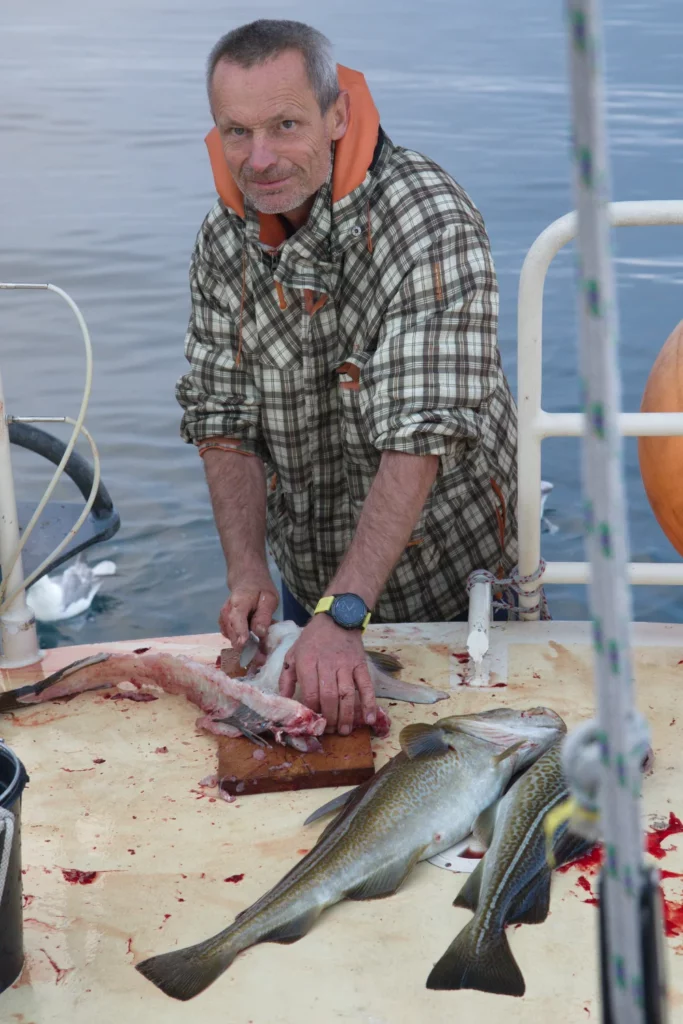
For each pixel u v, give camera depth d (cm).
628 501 507
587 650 235
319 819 186
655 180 988
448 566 260
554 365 636
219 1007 150
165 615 430
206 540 481
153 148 1197
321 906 165
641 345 644
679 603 440
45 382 619
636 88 1437
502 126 1231
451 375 222
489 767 183
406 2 2491
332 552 264
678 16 2138
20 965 155
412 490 223
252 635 236
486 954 154
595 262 56
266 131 211
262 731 202
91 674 221
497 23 2153
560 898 167
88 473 452
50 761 204
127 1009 150
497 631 242
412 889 170
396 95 1415
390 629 246
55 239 871
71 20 2369
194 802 192
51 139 1246
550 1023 146
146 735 211
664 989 69
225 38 217
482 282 225
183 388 262
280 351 241
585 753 68
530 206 934
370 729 208
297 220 230
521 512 238
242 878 173
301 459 252
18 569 238
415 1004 149
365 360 233
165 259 824
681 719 210
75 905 168
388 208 223
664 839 179
